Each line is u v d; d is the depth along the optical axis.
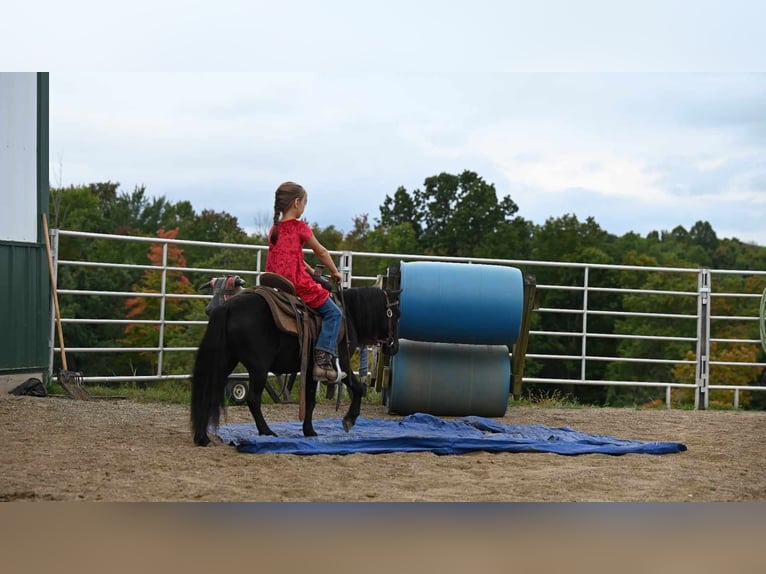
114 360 32.50
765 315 10.80
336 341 7.78
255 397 7.68
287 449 7.37
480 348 10.59
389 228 50.75
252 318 7.55
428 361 10.34
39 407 9.37
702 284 13.38
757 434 9.52
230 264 36.03
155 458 6.87
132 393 11.56
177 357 30.66
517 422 10.38
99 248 35.47
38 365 11.11
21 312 10.82
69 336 32.16
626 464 7.30
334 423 9.24
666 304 38.81
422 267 9.97
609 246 47.66
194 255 39.84
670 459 7.64
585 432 9.66
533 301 10.73
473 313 9.80
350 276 12.76
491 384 10.35
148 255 34.94
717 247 56.31
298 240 7.75
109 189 49.06
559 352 38.22
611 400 37.66
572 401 13.84
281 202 7.75
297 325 7.59
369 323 8.12
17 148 10.77
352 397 8.23
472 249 50.56
